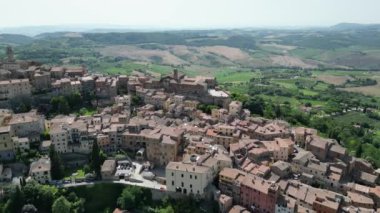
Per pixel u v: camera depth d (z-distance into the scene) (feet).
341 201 655.35
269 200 640.58
